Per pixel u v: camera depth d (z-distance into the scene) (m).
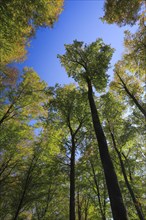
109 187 7.93
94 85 13.37
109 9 9.06
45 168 16.23
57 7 9.04
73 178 12.42
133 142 20.06
